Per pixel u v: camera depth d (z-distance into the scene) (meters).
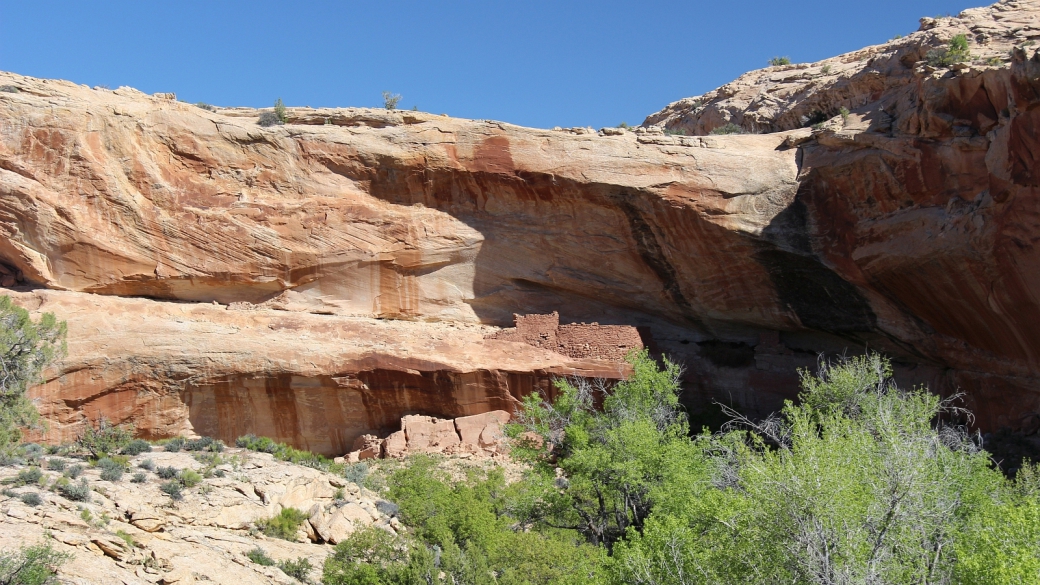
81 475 21.41
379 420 32.38
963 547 16.42
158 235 32.09
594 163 32.03
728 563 15.73
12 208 31.06
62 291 31.67
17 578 15.78
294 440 32.44
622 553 16.88
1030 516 15.66
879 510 16.11
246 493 22.36
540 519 24.62
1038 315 26.62
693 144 32.62
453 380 31.31
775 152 32.00
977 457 20.73
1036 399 27.78
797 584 15.13
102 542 18.09
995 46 29.34
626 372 30.70
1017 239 25.78
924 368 31.03
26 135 31.33
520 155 32.41
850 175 29.88
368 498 24.78
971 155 27.19
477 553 19.80
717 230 31.45
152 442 27.77
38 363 26.34
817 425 25.28
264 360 31.41
